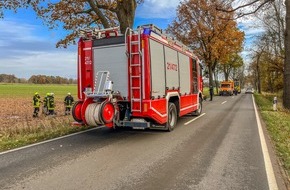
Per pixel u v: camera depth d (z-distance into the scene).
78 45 10.18
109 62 9.66
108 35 9.68
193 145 8.40
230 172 5.89
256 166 6.32
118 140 9.09
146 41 8.97
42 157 6.98
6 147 8.13
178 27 45.12
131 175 5.66
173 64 11.25
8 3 17.45
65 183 5.20
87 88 9.95
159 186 5.08
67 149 7.82
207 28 43.34
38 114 20.41
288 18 19.19
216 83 67.38
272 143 8.74
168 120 10.60
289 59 19.45
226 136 9.85
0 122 15.36
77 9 19.39
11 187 5.00
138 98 9.11
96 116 8.69
